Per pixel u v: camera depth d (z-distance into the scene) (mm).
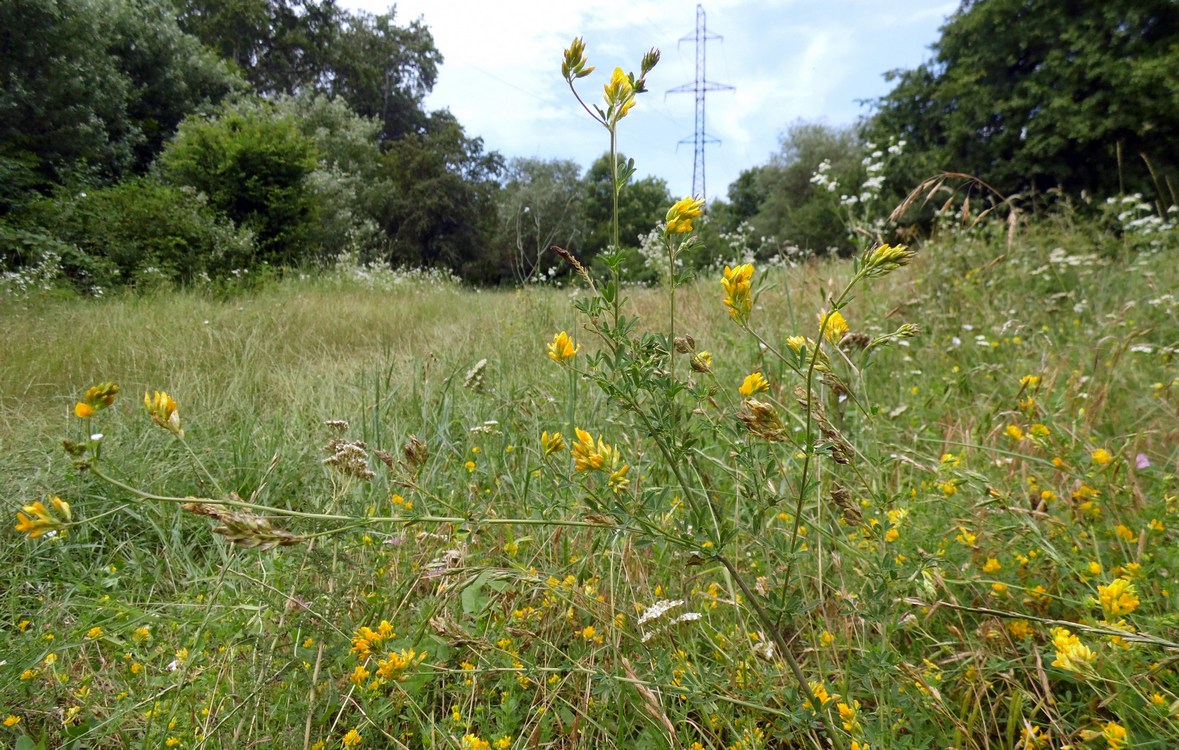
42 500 2484
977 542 1672
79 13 13625
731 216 32094
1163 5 13375
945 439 2480
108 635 1822
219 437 3174
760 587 1555
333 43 34000
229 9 29609
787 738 1296
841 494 1347
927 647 1555
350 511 1745
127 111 16875
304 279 11148
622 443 2391
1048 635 1415
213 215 11648
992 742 1334
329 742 1394
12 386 4305
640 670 1365
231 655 1588
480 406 3248
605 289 1176
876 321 3939
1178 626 1300
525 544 1996
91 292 9062
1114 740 1083
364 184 22875
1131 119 13414
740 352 3619
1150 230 5184
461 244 27734
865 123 19297
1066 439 2070
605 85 1214
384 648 1423
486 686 1585
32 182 11367
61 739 1499
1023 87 15203
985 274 4621
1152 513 1653
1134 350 3076
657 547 1743
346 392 3828
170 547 2336
